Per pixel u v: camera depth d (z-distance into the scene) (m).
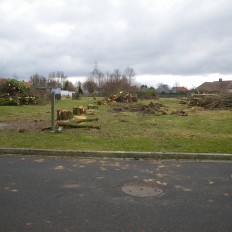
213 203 4.96
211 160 7.79
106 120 16.20
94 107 25.56
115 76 84.75
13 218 4.33
